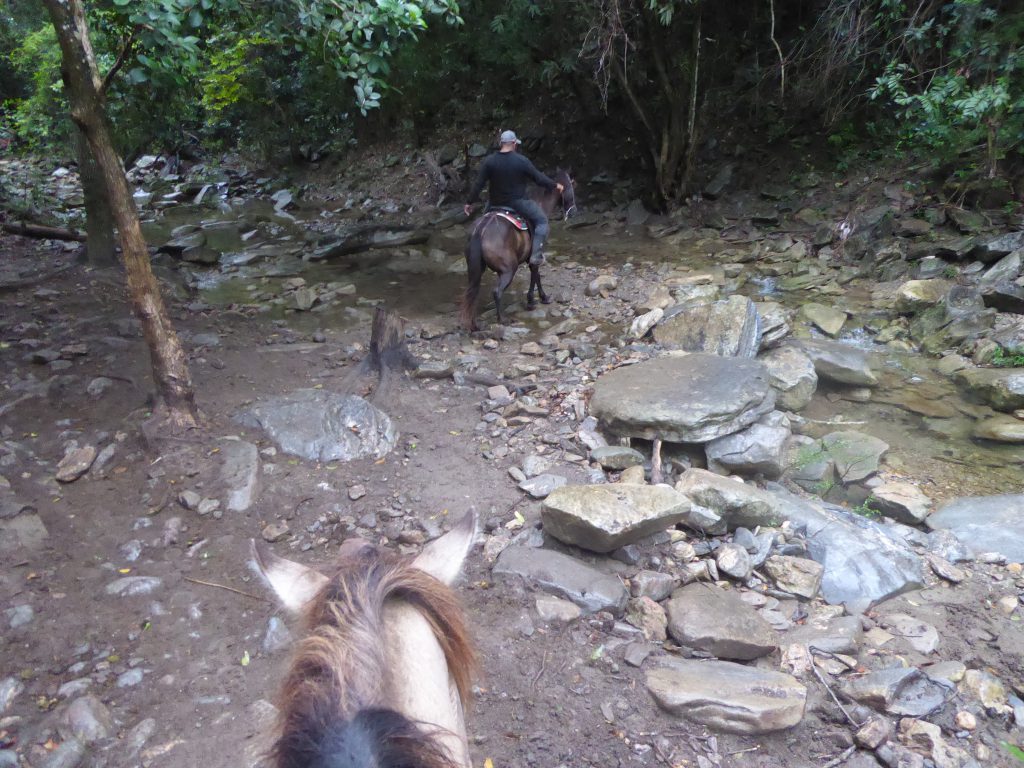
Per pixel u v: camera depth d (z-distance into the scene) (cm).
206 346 805
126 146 1908
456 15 634
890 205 1131
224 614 425
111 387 668
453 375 739
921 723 354
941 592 464
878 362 800
